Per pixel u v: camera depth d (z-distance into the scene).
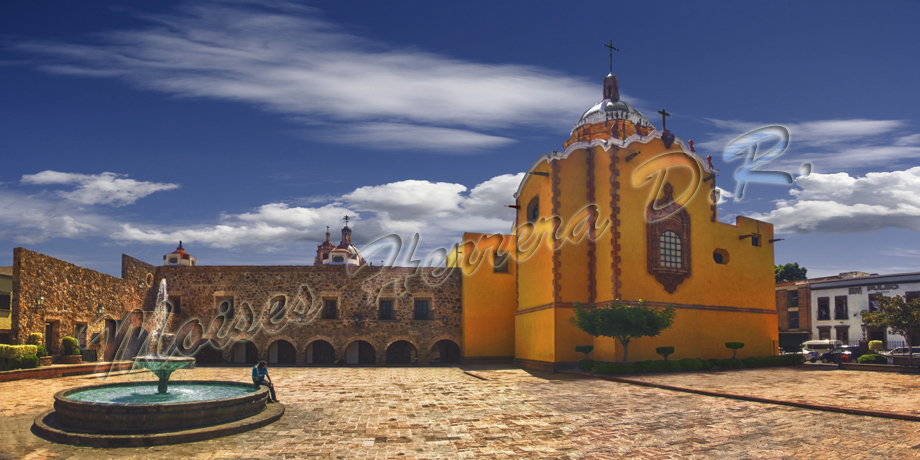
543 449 8.96
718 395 13.66
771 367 22.95
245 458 8.38
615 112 29.41
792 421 10.52
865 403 11.87
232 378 20.19
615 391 15.38
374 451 8.84
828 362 29.06
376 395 15.02
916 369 19.30
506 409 12.59
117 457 8.37
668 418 11.20
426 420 11.32
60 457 8.34
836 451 8.39
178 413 9.77
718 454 8.46
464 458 8.45
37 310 21.02
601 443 9.30
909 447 8.45
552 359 23.19
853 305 37.19
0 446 8.94
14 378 17.89
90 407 9.62
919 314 23.14
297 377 20.44
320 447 9.06
